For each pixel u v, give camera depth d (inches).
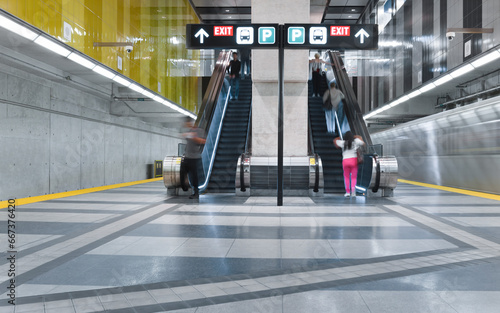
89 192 397.1
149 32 509.7
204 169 353.7
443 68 559.8
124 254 141.6
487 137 378.9
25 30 249.6
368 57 798.5
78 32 328.8
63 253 142.6
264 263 129.9
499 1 420.5
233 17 837.2
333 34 269.1
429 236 173.8
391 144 589.9
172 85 617.9
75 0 322.3
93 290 103.1
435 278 113.9
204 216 230.2
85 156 430.9
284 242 161.6
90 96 439.8
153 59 525.3
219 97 454.9
